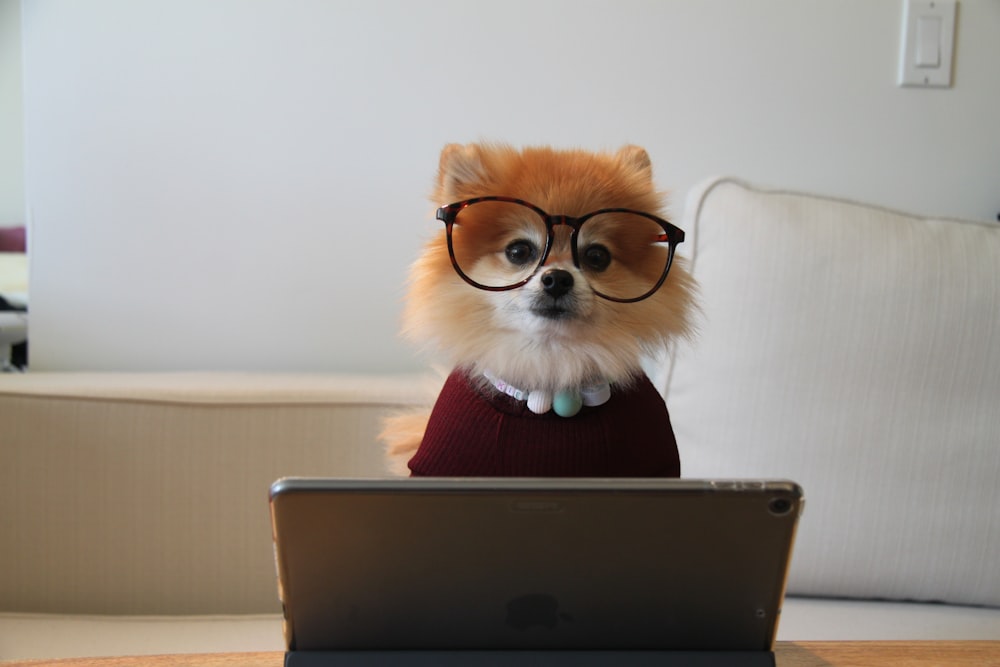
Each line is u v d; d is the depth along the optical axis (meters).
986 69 1.81
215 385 1.52
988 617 1.32
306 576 0.62
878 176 1.83
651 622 0.66
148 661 0.74
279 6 1.72
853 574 1.34
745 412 1.36
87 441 1.46
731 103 1.79
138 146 1.74
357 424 1.52
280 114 1.75
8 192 2.43
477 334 1.04
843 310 1.34
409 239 1.80
